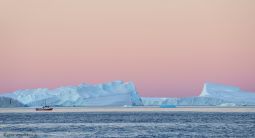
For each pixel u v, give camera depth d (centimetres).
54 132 17662
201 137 15912
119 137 15875
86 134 16838
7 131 18175
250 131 17950
